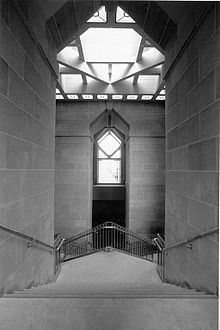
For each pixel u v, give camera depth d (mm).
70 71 7723
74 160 10234
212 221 2654
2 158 2506
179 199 3850
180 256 3775
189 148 3402
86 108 10062
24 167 3143
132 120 10156
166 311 1987
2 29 2506
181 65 3807
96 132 12523
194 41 3229
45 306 2072
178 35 3816
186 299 2221
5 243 2578
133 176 10359
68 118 10109
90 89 8781
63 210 10227
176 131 4059
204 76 2902
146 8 4160
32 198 3477
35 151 3617
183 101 3691
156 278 4980
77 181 10250
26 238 2943
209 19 2766
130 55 7270
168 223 4523
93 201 14211
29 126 3336
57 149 10234
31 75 3416
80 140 10219
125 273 5297
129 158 10516
